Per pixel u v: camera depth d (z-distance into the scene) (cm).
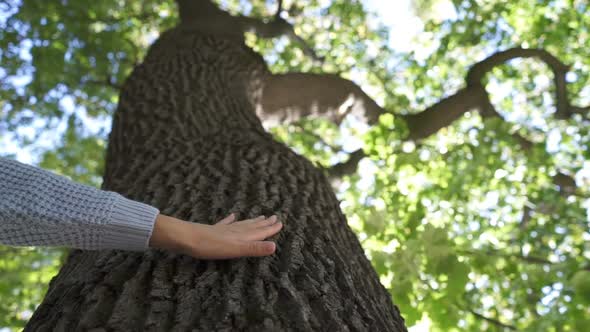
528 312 518
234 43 486
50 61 656
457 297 365
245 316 110
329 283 135
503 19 712
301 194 207
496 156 525
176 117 309
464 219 518
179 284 122
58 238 120
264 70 477
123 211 123
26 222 115
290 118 502
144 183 215
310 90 489
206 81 379
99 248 124
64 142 763
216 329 104
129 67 727
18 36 644
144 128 298
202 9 552
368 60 852
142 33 800
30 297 584
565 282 390
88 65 693
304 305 117
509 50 578
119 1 757
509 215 620
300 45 675
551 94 775
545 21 663
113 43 686
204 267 131
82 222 118
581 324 365
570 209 590
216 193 192
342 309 125
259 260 134
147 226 124
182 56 427
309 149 822
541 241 583
